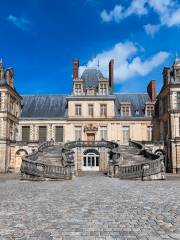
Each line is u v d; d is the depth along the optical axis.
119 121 49.16
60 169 26.84
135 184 21.09
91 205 11.34
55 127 49.44
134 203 11.79
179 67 44.16
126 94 55.16
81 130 49.03
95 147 43.06
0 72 44.69
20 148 46.25
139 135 49.00
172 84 42.81
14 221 8.62
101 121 49.09
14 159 46.09
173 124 42.59
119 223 8.34
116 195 14.35
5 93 43.69
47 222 8.49
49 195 14.48
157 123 49.34
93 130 48.69
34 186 19.72
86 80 53.38
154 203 11.77
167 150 44.59
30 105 52.47
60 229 7.71
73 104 49.53
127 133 49.16
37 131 49.28
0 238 6.93
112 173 29.23
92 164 43.19
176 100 42.91
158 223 8.31
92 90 50.12
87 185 20.20
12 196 14.12
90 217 9.12
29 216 9.30
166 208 10.63
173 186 19.41
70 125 49.12
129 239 6.82
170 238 6.86
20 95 51.28
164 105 46.97
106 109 49.31
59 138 49.00
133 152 39.47
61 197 13.68
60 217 9.14
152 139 49.09
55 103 52.59
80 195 14.41
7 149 43.94
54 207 10.91
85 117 49.06
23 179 25.77
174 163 41.97
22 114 50.91
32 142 46.41
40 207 10.91
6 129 43.41
